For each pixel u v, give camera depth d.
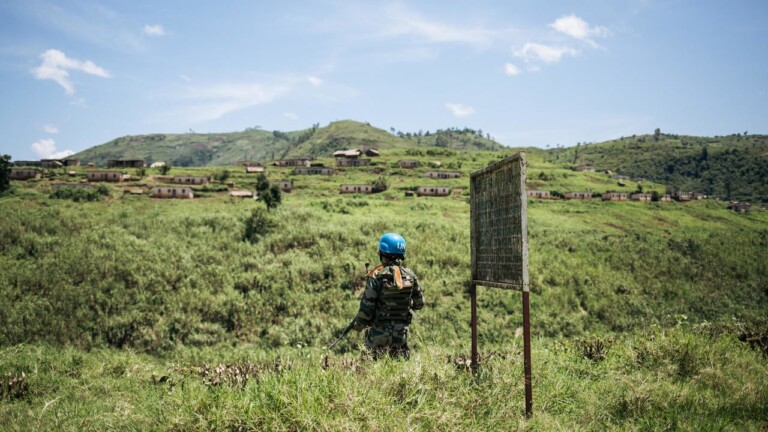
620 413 3.56
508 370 4.10
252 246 30.45
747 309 29.64
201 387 3.38
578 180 131.75
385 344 4.13
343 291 25.31
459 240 35.72
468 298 25.70
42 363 6.82
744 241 58.28
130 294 21.81
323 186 100.62
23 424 3.90
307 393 2.96
